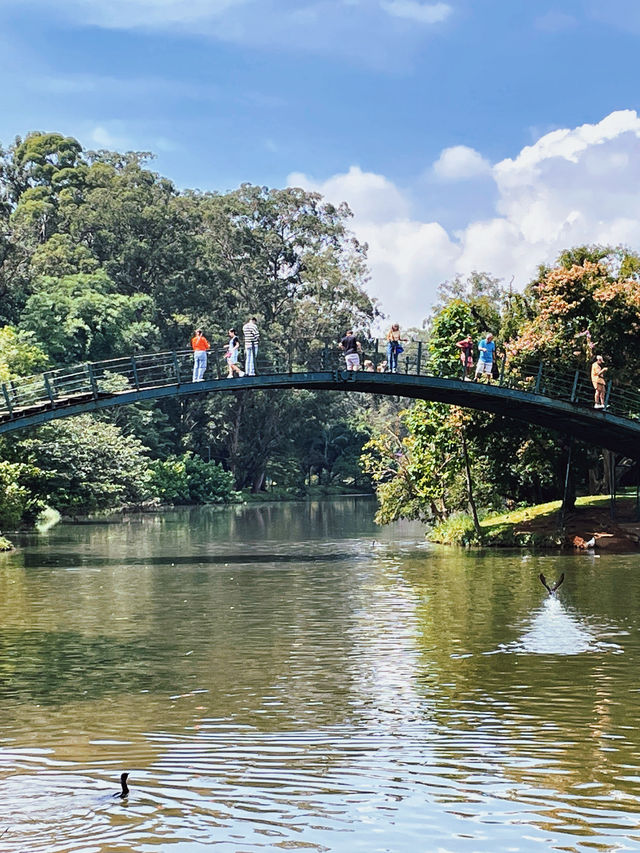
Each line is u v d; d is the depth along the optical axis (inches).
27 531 2145.7
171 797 450.6
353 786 463.5
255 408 4284.0
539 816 428.5
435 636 819.4
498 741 529.7
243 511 3164.4
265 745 526.3
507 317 1913.1
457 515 1897.1
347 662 725.9
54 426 2460.6
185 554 1582.2
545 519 1700.3
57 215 4414.4
